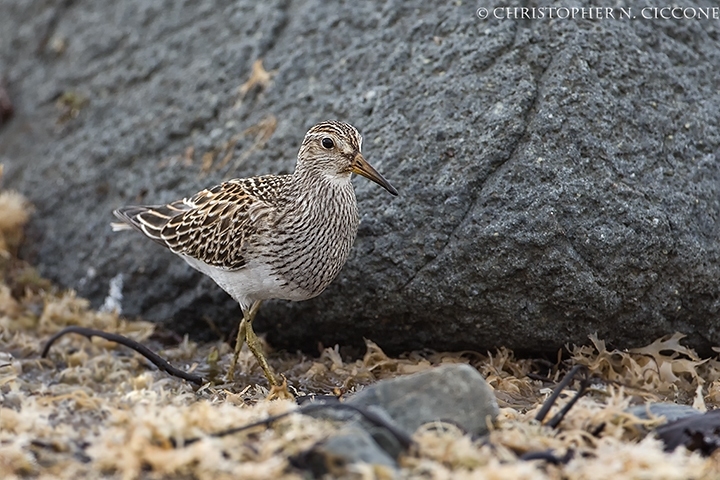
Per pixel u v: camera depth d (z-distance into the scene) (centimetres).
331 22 1269
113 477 734
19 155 1489
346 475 711
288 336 1220
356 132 1060
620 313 1046
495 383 1048
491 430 804
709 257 1038
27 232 1434
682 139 1073
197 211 1133
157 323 1294
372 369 1116
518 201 1030
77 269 1365
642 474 729
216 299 1238
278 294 1099
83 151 1410
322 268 1076
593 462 752
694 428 806
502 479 707
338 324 1162
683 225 1032
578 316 1046
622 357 1066
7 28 1616
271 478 712
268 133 1247
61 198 1412
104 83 1448
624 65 1082
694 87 1112
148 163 1338
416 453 744
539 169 1031
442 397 808
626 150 1047
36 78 1541
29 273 1400
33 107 1516
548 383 1063
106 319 1285
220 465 723
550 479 734
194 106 1329
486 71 1113
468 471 730
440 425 779
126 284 1313
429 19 1186
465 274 1055
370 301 1114
